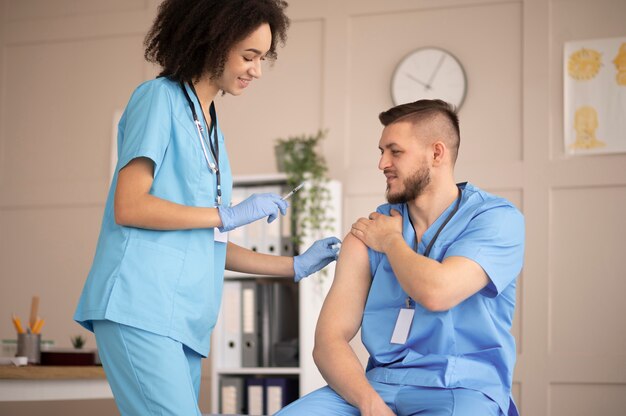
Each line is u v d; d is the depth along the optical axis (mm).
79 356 2918
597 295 4219
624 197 4250
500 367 2012
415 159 2123
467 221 2086
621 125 4289
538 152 4367
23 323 5168
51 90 5320
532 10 4469
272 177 4387
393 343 2035
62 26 5324
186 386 1979
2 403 4906
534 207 4340
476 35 4559
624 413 4113
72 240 5145
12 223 5273
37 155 5293
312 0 4863
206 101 2178
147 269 1979
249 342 4266
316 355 2047
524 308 4281
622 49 4332
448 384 1938
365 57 4750
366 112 4707
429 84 4582
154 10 5160
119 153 2109
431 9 4652
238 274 4301
